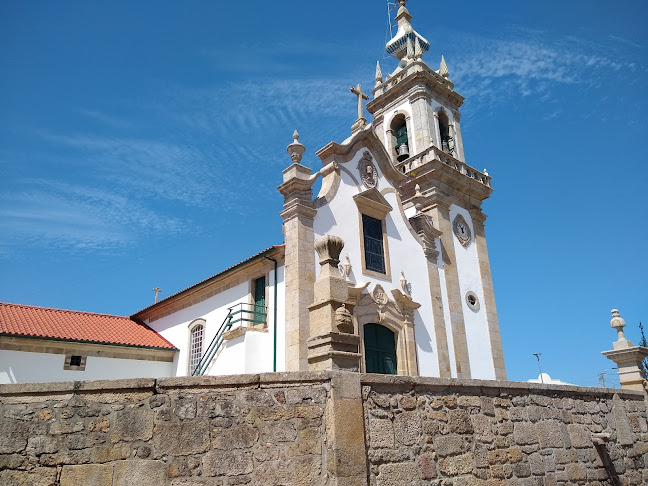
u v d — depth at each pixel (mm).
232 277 19406
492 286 23750
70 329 19797
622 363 14102
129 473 6062
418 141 25109
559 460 9844
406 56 29297
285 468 6508
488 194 25516
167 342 21953
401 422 7531
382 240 19375
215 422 6477
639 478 11695
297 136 17828
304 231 16625
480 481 8203
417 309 19438
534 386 9992
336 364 7570
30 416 6102
